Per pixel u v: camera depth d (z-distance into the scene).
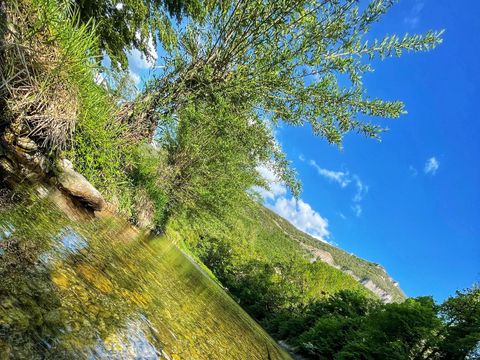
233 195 23.22
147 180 15.97
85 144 8.80
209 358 5.43
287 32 10.72
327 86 10.06
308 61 10.35
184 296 9.38
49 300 3.13
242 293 61.62
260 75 10.80
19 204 4.94
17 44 5.57
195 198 22.31
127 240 9.87
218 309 13.86
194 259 42.62
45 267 3.64
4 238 3.57
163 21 12.20
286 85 10.58
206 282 23.92
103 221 9.13
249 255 74.44
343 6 10.12
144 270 7.88
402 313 25.80
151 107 11.73
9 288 2.84
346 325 32.22
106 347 3.13
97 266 5.07
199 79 11.77
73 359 2.60
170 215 23.30
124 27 12.68
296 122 10.76
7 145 6.05
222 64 11.70
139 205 15.05
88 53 7.32
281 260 76.50
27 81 6.16
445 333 24.83
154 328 4.64
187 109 11.79
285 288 58.38
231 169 20.95
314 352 30.58
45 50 6.34
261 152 14.59
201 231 29.14
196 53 12.03
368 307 42.44
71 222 6.28
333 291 72.38
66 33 6.59
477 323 23.72
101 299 4.06
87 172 9.34
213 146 18.97
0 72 5.61
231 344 8.32
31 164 6.57
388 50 9.76
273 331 46.16
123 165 11.83
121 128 10.38
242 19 11.01
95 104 8.28
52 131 6.91
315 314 42.06
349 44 10.08
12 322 2.49
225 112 12.54
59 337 2.75
